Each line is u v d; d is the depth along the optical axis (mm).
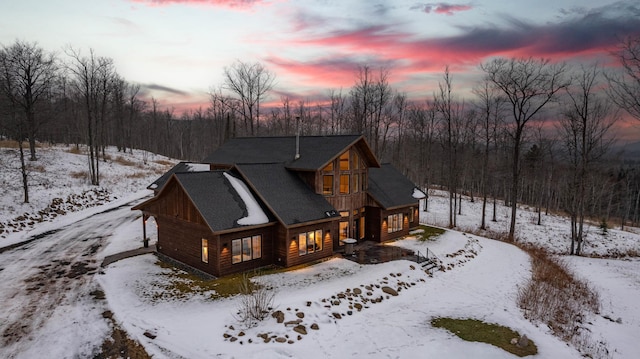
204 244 18328
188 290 16141
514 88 32938
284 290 16125
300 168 22641
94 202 35625
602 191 46188
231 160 27703
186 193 18297
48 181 36156
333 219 21281
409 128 63906
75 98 64625
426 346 12430
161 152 99750
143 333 12430
